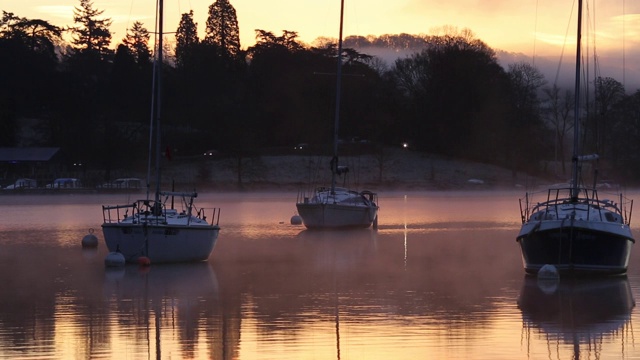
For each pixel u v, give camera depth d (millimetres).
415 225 95625
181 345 35406
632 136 199875
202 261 60250
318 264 59562
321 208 87375
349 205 88562
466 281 51406
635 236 79812
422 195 183125
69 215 111812
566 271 52312
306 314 41219
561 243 51906
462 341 35812
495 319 40000
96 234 82562
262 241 76062
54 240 76812
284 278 52750
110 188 176750
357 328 38125
